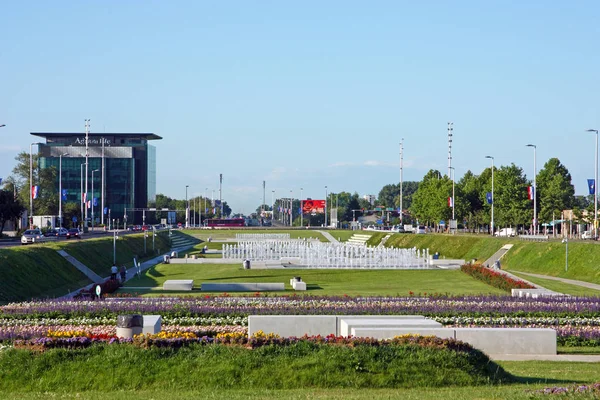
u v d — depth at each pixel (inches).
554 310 2032.5
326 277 3725.4
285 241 7588.6
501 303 2177.7
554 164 6870.1
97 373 1173.1
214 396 1044.5
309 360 1194.6
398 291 2989.7
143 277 3737.7
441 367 1201.4
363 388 1138.7
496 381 1196.5
